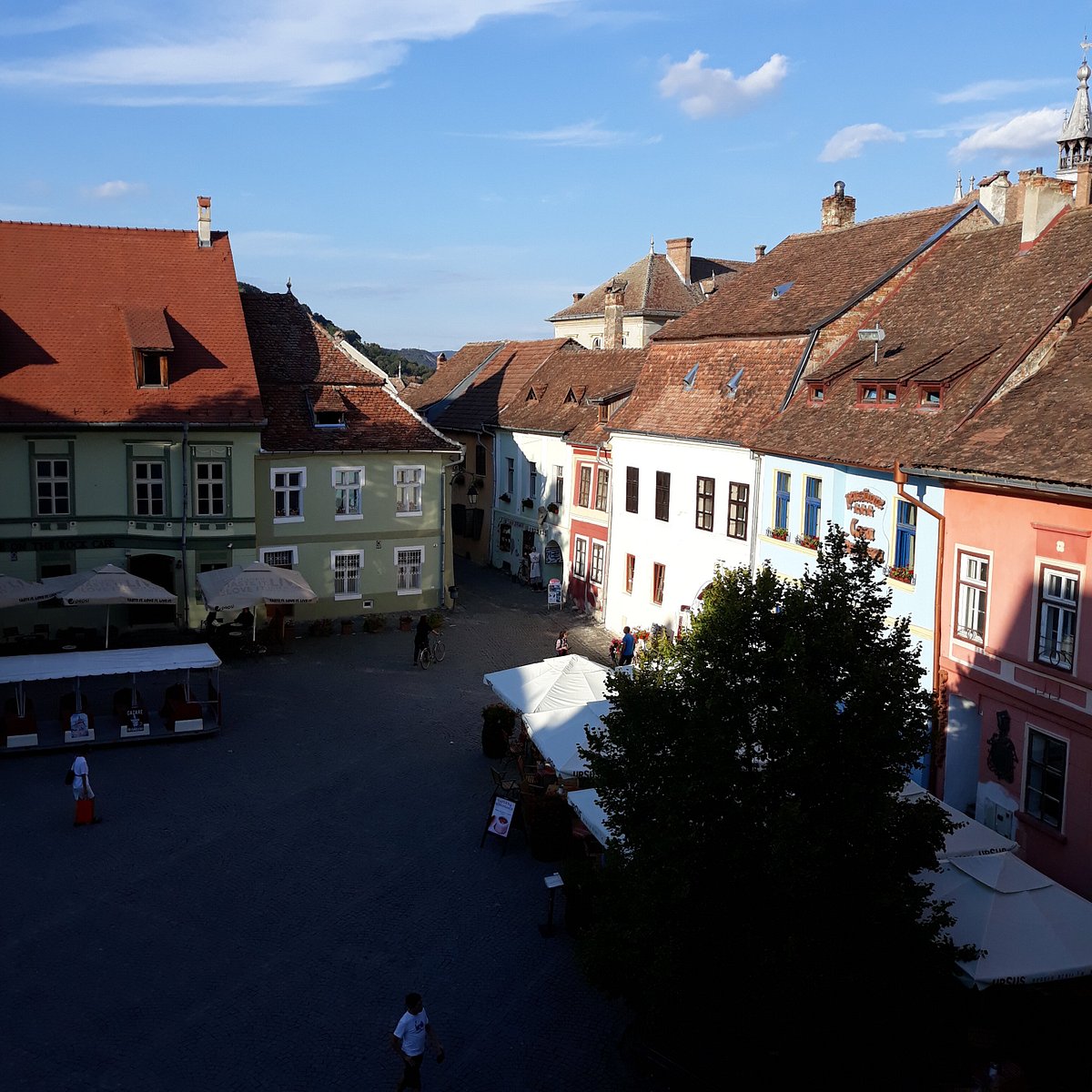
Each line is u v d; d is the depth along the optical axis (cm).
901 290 2925
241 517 3506
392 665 3294
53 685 2966
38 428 3259
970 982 1316
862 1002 1241
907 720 1252
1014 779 1936
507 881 1944
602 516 3941
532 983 1627
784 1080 1291
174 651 2642
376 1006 1553
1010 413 2081
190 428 3388
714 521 3120
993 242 2753
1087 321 2173
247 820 2158
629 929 1255
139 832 2089
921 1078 1308
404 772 2438
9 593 2866
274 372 3831
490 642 3600
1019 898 1419
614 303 5109
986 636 1992
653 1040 1410
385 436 3822
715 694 1280
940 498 2123
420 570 3947
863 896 1204
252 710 2838
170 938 1714
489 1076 1410
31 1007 1516
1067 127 4875
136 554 3431
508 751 2542
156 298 3662
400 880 1931
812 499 2661
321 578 3766
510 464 4791
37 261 3622
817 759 1212
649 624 3525
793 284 3316
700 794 1234
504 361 5544
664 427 3353
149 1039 1457
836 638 1270
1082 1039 1391
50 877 1895
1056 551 1819
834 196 3753
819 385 2775
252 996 1568
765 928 1218
